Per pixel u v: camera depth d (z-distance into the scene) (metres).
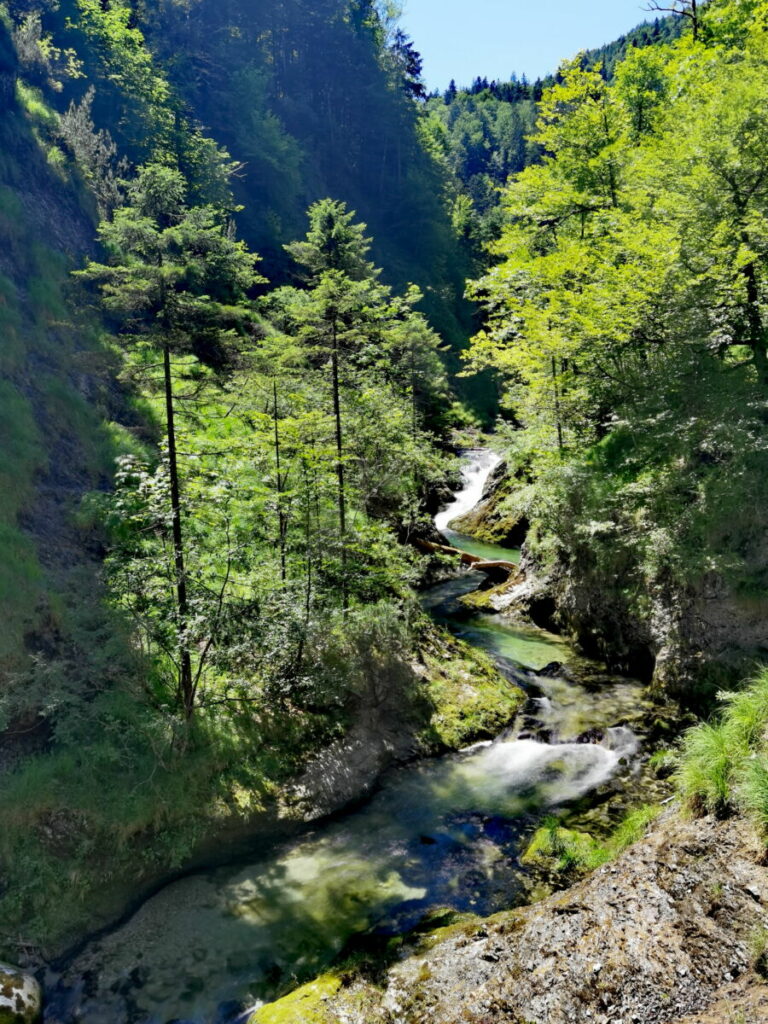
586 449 17.83
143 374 10.43
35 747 8.26
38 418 12.59
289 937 7.09
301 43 74.75
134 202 9.76
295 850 8.59
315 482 12.13
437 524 29.48
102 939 7.12
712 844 6.09
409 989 5.97
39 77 24.36
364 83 76.81
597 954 5.58
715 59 16.89
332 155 70.31
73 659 9.14
